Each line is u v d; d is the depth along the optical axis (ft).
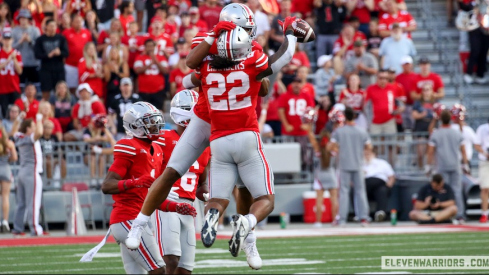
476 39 211.20
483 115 207.92
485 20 208.64
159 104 176.24
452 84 213.05
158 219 72.90
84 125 165.37
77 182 159.94
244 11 63.93
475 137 165.58
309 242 130.72
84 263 107.24
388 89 173.68
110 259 111.34
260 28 188.75
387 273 96.02
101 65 174.91
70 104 171.94
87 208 160.25
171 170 65.82
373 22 202.80
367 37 204.44
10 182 150.10
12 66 175.32
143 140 71.26
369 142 157.48
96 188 160.66
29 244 131.03
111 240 137.28
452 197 160.35
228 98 63.93
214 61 63.52
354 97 175.22
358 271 97.91
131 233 65.31
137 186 68.08
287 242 131.03
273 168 164.86
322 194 160.15
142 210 65.72
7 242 134.51
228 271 98.68
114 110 166.91
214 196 64.64
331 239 134.92
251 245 66.54
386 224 163.94
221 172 64.95
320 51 198.80
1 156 147.95
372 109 173.68
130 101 166.91
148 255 69.31
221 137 64.64
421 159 174.29
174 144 76.38
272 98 179.22
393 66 191.93
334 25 197.88
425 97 177.68
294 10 203.72
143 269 71.36
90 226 163.43
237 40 61.72
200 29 193.77
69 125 170.60
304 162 171.01
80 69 174.29
